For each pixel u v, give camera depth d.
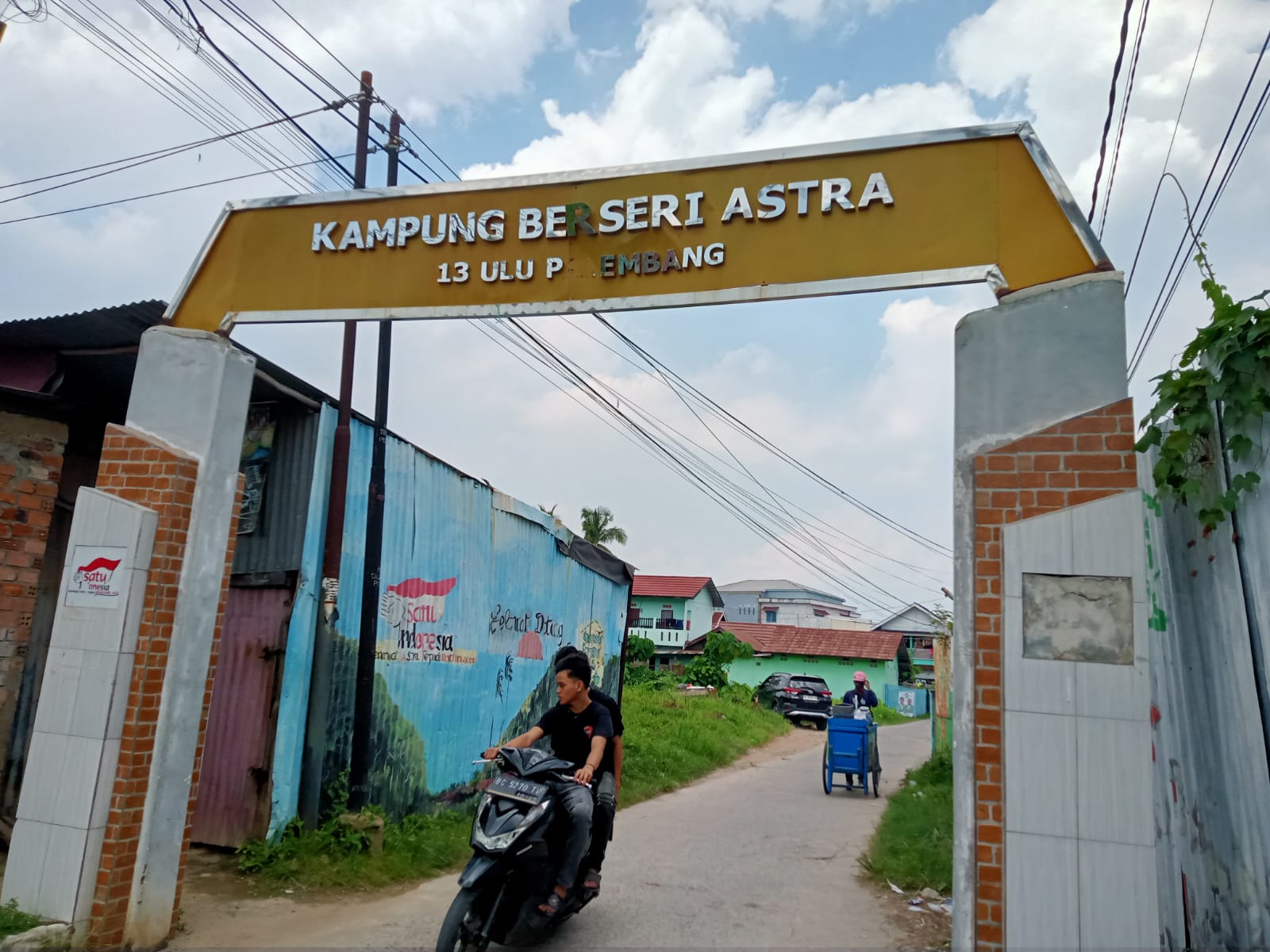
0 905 4.87
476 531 9.86
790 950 5.29
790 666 42.84
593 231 5.27
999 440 4.23
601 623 13.86
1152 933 3.63
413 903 6.06
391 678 8.29
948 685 15.16
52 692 5.12
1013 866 3.82
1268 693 3.79
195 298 5.91
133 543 5.14
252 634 7.50
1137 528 3.94
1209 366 4.22
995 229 4.52
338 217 5.77
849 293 4.71
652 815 9.86
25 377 7.41
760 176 5.01
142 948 4.94
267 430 7.84
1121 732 3.80
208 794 7.32
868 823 9.80
